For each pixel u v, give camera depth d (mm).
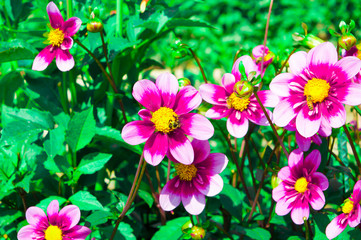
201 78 1097
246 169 881
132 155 816
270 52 668
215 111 606
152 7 793
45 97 811
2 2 857
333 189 729
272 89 576
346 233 629
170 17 727
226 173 771
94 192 717
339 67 563
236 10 2240
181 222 683
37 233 625
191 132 567
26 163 714
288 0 2268
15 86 807
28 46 727
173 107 581
